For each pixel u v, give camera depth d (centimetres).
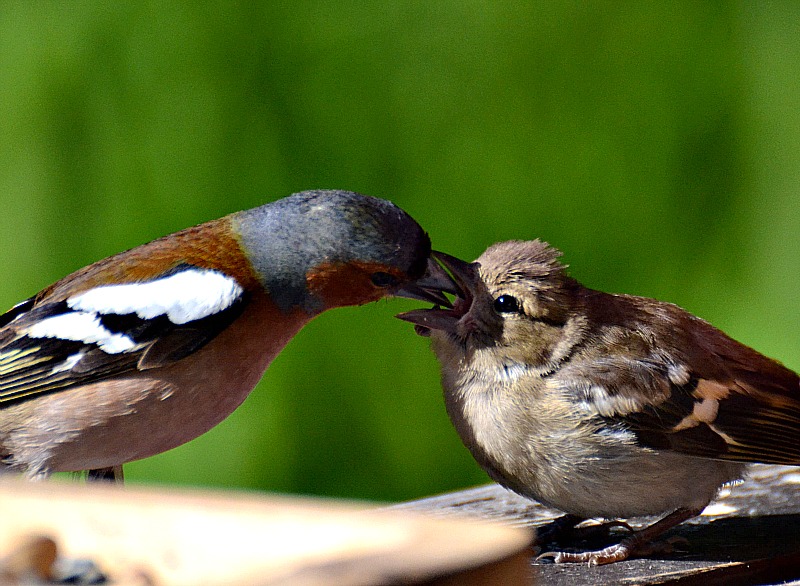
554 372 694
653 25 1241
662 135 1228
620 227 1222
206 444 1142
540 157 1222
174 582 427
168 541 434
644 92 1232
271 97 1214
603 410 673
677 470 677
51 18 1213
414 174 1220
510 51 1229
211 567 420
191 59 1205
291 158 1212
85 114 1204
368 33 1229
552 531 711
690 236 1224
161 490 458
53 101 1202
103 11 1209
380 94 1224
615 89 1231
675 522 679
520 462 695
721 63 1238
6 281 1180
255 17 1213
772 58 1236
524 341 696
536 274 710
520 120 1224
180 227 1180
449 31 1234
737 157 1232
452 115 1224
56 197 1192
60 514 450
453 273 721
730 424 681
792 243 1201
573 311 712
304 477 1162
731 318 1197
